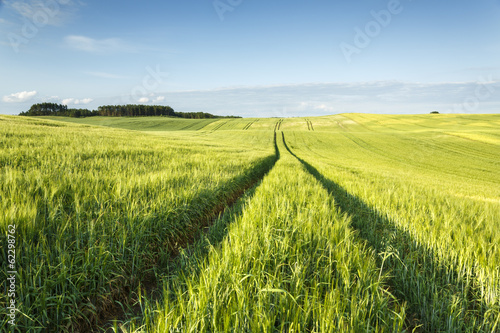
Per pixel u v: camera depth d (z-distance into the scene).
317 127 98.56
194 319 2.14
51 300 2.51
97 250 3.08
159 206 4.41
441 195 9.70
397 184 12.25
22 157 7.06
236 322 2.07
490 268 3.18
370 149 52.34
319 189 7.91
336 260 3.11
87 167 7.09
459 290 3.21
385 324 2.39
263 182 9.38
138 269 3.40
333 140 62.91
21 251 2.62
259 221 4.33
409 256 3.91
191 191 5.66
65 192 4.20
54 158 7.67
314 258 3.39
